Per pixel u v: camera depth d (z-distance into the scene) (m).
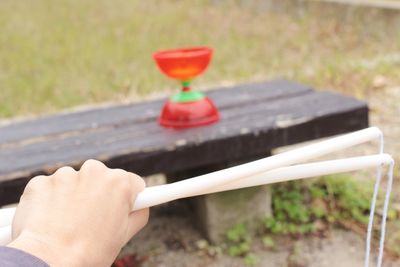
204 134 1.99
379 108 3.74
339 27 6.69
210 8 9.48
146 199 0.65
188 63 2.05
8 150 2.05
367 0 6.70
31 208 0.60
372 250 2.17
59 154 1.93
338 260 2.14
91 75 5.54
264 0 8.49
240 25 7.81
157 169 1.92
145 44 7.01
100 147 1.96
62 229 0.57
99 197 0.61
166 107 2.15
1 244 0.64
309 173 0.70
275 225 2.27
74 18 9.69
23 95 5.00
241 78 4.91
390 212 2.35
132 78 5.23
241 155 2.00
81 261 0.56
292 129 2.04
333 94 2.38
